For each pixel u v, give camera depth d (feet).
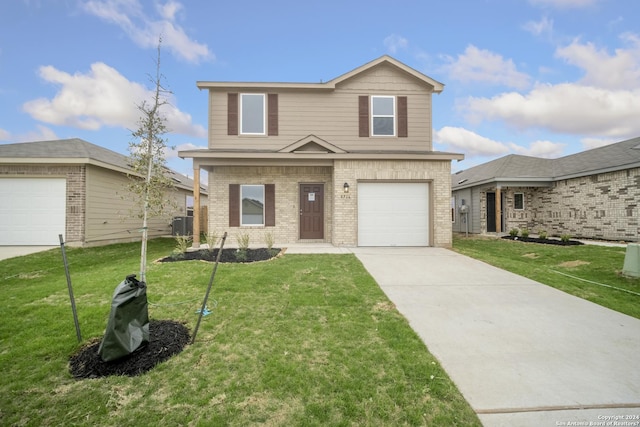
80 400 7.38
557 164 50.08
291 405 7.31
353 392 7.81
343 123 36.88
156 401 7.39
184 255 25.07
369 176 31.96
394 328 11.73
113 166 36.09
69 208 32.86
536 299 15.44
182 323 11.96
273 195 35.22
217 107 36.14
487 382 8.38
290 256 25.55
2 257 26.84
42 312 12.85
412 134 37.14
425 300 15.15
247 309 13.47
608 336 11.34
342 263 22.82
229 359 9.33
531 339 11.06
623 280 19.16
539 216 49.57
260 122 36.65
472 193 53.78
